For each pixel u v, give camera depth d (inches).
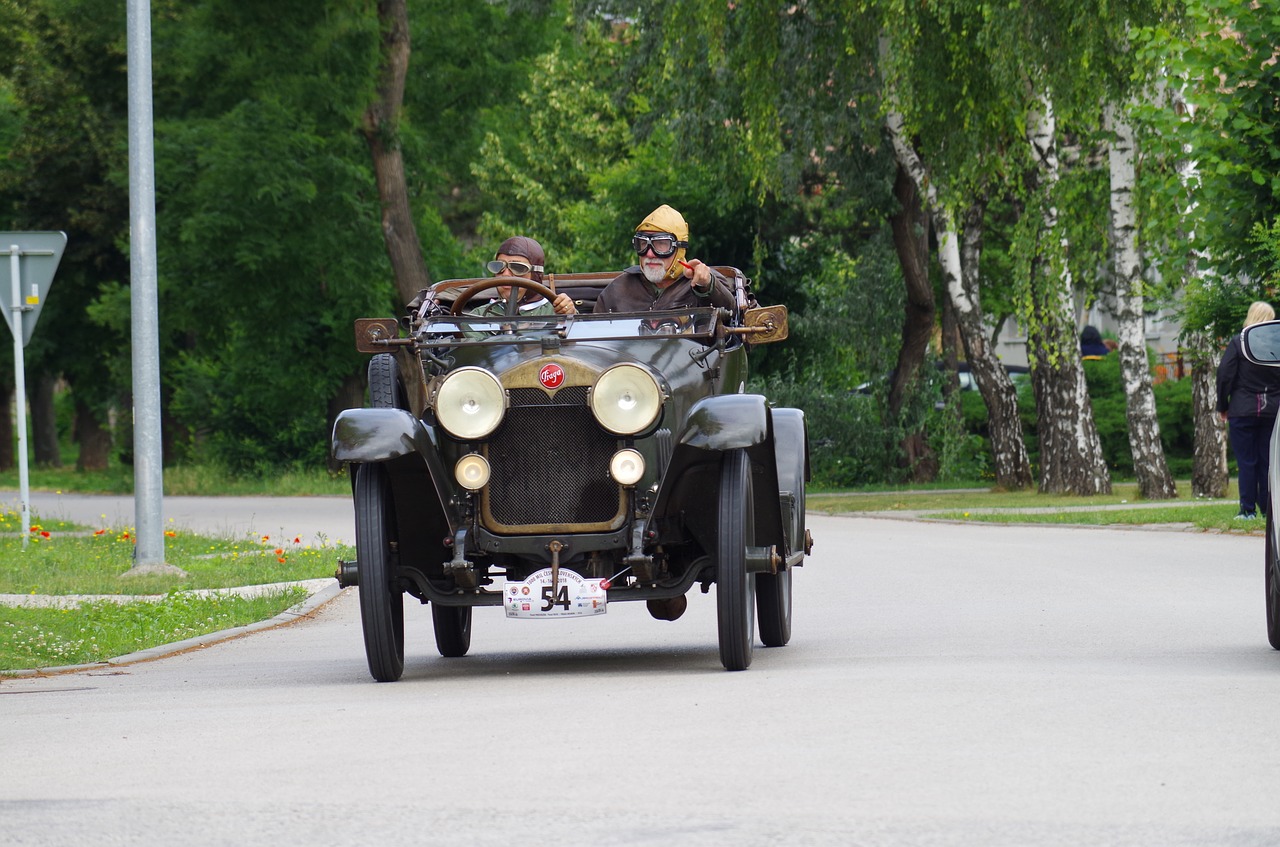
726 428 681.0
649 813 413.7
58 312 3917.3
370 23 2669.8
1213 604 940.0
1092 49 1926.7
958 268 2490.2
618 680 679.1
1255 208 1496.1
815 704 577.9
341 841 394.3
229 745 536.4
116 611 1022.4
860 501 2395.4
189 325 3213.6
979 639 796.6
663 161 2866.6
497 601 696.4
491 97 3245.6
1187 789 428.5
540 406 698.8
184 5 2915.8
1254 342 695.1
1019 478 2529.5
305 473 3513.8
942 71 2111.2
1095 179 2132.1
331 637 959.0
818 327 2898.6
